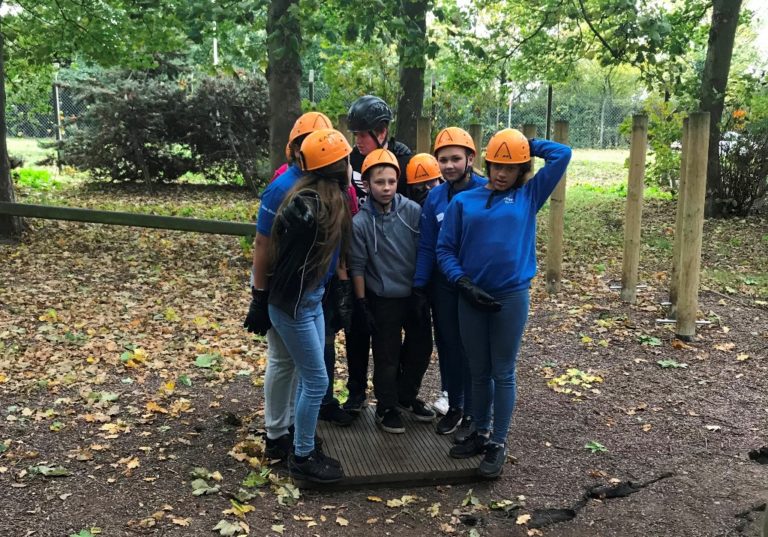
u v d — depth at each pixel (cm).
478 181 402
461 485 391
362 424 442
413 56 841
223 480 384
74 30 1139
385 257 401
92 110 1652
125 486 375
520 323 366
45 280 799
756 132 1324
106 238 1043
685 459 427
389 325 411
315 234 337
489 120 2433
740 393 529
